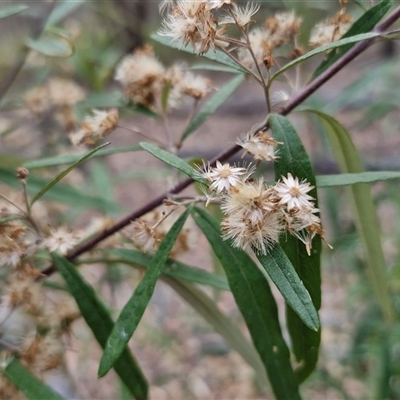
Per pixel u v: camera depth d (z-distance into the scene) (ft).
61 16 1.68
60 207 1.98
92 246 1.26
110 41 2.71
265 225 1.02
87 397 2.22
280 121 1.11
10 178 1.45
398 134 3.53
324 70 1.21
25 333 1.30
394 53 2.64
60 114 1.83
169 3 1.13
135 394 1.19
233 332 1.37
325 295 3.04
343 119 3.75
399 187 2.22
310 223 1.02
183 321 2.95
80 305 1.19
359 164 1.32
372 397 1.90
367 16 1.17
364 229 1.37
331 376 2.24
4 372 1.18
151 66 1.32
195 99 1.30
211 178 1.03
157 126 3.91
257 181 1.05
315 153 2.45
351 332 2.39
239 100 3.74
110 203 1.57
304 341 1.18
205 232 1.15
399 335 1.86
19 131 2.25
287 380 1.17
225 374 2.80
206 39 1.08
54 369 1.29
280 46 1.24
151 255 1.31
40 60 2.16
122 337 1.08
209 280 1.29
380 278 1.38
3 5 1.85
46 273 1.29
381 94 2.28
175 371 2.82
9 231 1.17
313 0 2.15
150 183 4.12
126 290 2.78
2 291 1.28
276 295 2.93
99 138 1.26
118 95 1.45
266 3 2.16
